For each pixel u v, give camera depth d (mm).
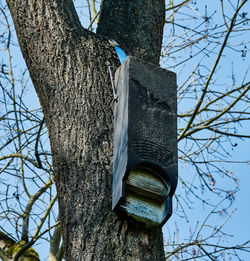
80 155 3836
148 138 3654
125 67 3971
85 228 3508
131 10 5184
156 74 3971
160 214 3539
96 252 3391
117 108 3975
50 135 4121
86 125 3957
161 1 5531
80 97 4094
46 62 4340
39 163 7074
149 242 3486
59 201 3814
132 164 3500
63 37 4402
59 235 6867
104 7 5367
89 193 3648
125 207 3467
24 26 4555
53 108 4145
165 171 3586
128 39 4926
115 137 3850
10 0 4738
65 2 4668
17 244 6453
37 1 4602
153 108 3801
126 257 3371
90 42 4453
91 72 4230
